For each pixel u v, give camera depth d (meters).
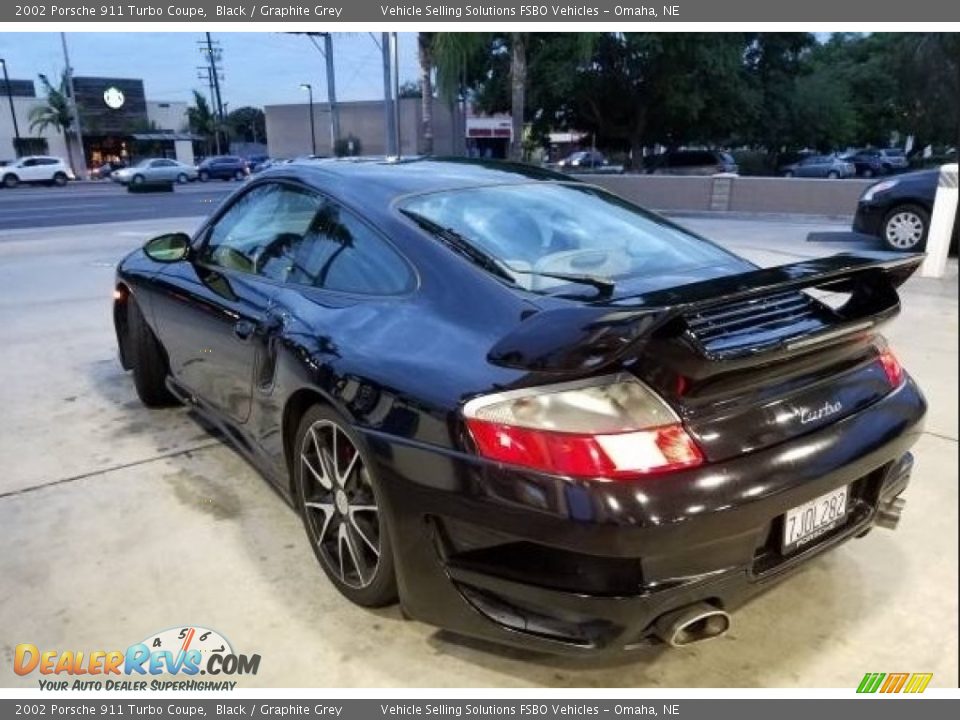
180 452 3.61
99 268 8.74
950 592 2.48
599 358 1.70
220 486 3.26
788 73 29.28
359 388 2.15
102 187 35.66
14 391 4.50
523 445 1.80
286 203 3.00
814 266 2.06
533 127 29.41
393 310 2.30
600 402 1.79
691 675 2.15
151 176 37.94
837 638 2.28
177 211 18.88
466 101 30.02
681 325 1.73
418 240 2.39
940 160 36.41
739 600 1.94
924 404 2.33
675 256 2.61
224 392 3.14
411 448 1.98
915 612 2.39
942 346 5.15
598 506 1.73
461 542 1.96
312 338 2.40
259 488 3.24
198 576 2.61
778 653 2.23
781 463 1.88
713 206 15.39
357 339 2.27
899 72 34.56
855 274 2.09
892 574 2.58
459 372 1.97
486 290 2.18
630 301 1.82
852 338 2.04
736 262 2.67
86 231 13.20
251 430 2.96
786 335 1.89
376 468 2.08
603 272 2.39
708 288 1.86
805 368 2.00
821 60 44.94
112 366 4.99
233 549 2.77
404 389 2.03
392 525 2.08
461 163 3.20
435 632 2.33
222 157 42.56
